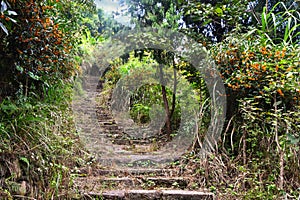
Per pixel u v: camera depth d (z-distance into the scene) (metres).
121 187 2.50
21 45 2.13
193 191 2.44
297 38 3.85
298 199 2.12
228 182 2.49
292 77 2.36
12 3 1.93
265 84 2.55
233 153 2.77
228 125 2.78
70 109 3.48
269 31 3.09
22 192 1.82
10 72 2.22
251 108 2.45
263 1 4.12
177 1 3.63
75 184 2.26
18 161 1.90
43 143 2.09
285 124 2.36
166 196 2.35
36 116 2.22
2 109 1.98
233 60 2.74
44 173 2.08
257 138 2.65
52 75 2.78
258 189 2.32
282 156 2.31
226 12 3.40
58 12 2.96
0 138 1.80
